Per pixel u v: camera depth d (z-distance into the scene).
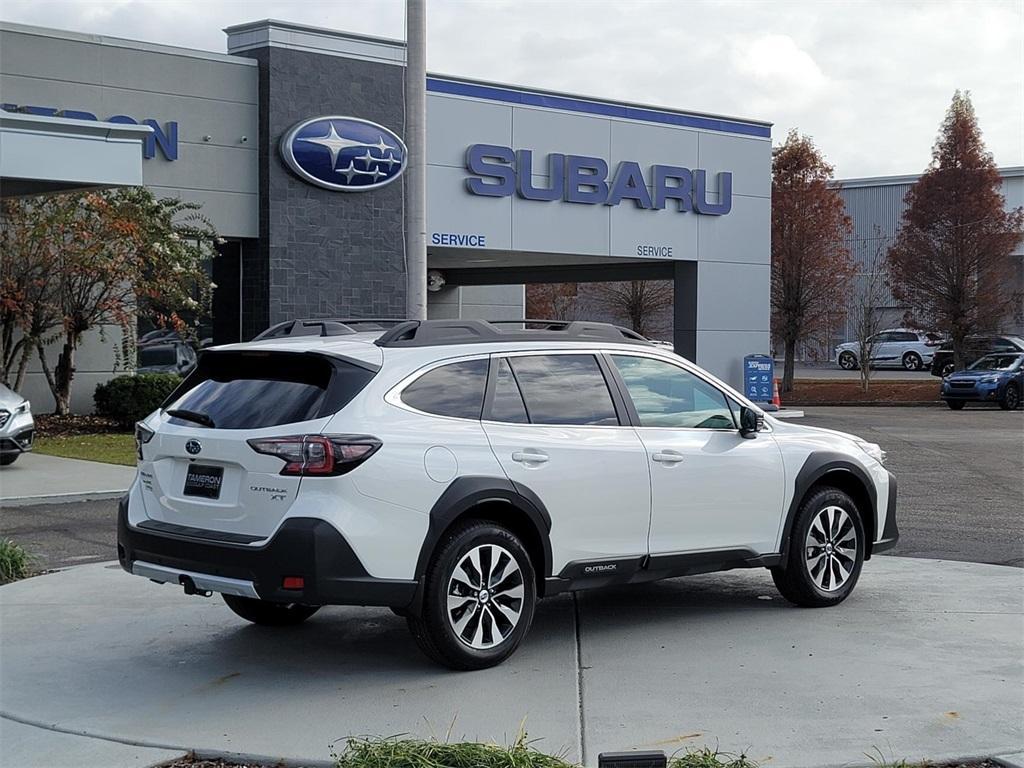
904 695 6.39
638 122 29.00
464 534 6.83
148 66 22.72
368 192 25.05
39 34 21.61
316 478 6.39
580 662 7.12
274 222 23.91
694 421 8.07
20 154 15.89
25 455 18.69
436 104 25.80
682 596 8.97
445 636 6.76
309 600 6.35
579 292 55.16
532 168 27.27
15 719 6.17
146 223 21.73
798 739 5.70
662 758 5.01
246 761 5.55
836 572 8.59
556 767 5.07
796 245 43.50
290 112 24.02
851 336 63.44
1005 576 9.70
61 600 8.85
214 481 6.73
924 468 18.58
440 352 7.07
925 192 42.94
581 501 7.32
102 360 24.16
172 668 7.09
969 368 37.38
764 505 8.20
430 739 5.61
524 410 7.28
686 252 30.03
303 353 6.72
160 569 6.89
